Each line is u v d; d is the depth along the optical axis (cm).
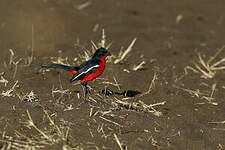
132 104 1145
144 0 2150
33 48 1487
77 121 1002
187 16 2017
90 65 1078
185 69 1462
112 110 1077
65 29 1686
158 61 1507
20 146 910
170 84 1333
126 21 1873
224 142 1052
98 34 1686
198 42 1753
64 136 946
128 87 1270
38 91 1145
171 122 1092
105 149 934
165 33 1809
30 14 1750
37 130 955
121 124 1026
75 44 1539
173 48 1661
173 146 994
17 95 1090
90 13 1884
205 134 1072
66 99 1093
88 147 930
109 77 1308
